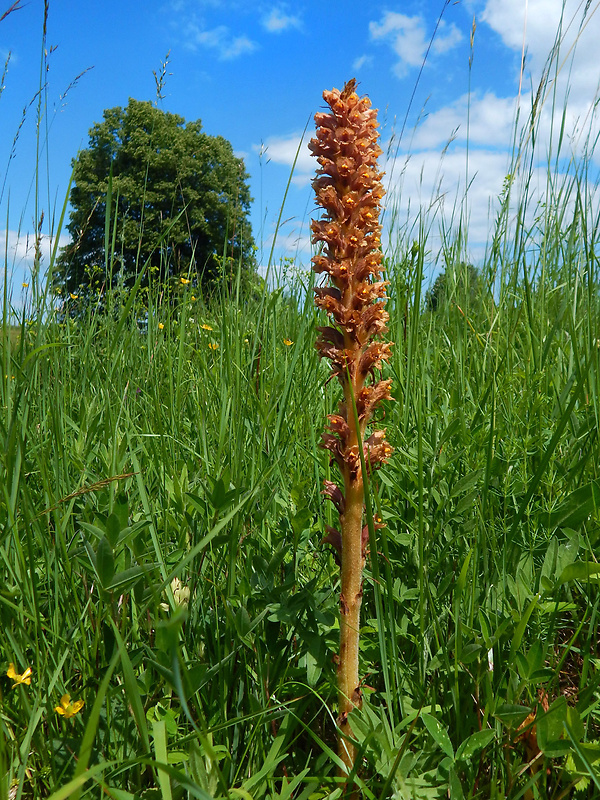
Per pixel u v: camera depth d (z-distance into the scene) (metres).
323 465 2.88
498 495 2.64
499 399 3.28
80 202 27.91
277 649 1.93
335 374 1.68
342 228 1.63
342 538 1.66
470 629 1.83
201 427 2.96
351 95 1.60
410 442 2.97
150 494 2.69
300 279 4.52
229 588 1.96
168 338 4.10
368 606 2.27
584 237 3.05
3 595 1.79
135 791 1.60
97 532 1.78
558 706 1.52
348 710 1.65
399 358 3.27
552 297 4.50
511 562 2.13
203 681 1.63
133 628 1.86
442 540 2.39
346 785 1.61
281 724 1.76
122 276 5.25
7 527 1.93
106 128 29.34
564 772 1.57
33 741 1.67
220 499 1.96
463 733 1.76
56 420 2.60
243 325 4.20
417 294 2.40
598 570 1.72
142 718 1.27
